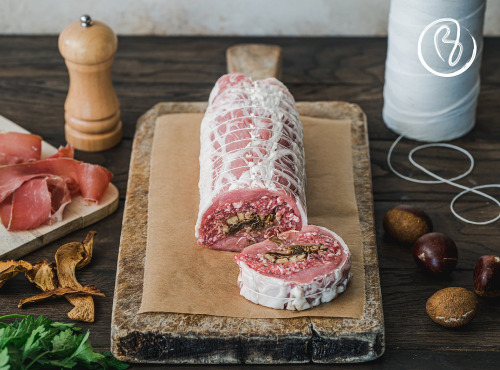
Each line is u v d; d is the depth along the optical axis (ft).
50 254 3.22
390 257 3.20
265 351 2.87
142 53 4.19
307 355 2.88
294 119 3.29
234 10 4.30
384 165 3.57
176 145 3.53
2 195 3.25
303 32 4.36
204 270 3.06
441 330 2.96
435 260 3.08
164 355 2.88
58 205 3.30
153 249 3.12
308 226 3.06
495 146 3.65
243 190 3.03
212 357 2.88
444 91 3.54
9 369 2.69
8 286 3.09
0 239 3.19
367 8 4.28
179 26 4.35
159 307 2.92
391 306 3.04
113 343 2.88
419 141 3.69
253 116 3.22
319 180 3.39
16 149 3.46
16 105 3.86
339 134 3.60
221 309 2.92
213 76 4.06
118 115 3.64
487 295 3.01
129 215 3.26
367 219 3.23
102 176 3.34
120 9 4.31
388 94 3.67
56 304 3.04
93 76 3.48
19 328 2.80
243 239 3.13
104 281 3.12
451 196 3.43
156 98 3.92
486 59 4.14
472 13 3.38
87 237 3.20
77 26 3.44
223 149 3.14
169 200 3.31
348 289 2.98
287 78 4.03
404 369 2.86
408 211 3.21
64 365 2.77
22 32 4.36
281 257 2.95
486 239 3.26
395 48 3.53
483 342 2.93
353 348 2.86
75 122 3.58
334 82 4.01
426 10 3.38
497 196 3.43
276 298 2.89
